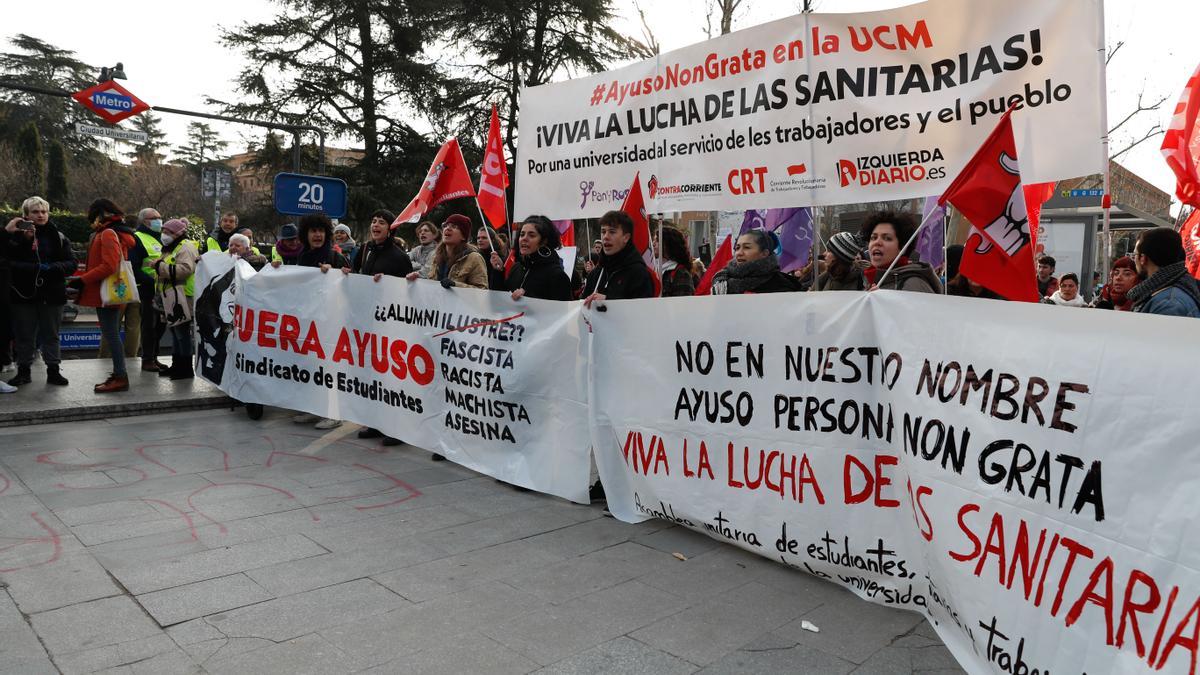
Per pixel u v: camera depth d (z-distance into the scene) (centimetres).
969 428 294
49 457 569
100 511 460
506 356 532
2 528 428
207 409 756
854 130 506
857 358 358
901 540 348
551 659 306
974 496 290
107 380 767
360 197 2914
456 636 323
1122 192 1371
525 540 439
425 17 2972
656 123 605
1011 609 273
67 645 304
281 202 1051
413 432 603
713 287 618
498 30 2962
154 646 306
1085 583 247
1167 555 225
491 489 533
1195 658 215
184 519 453
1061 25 428
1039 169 440
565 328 500
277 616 335
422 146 3081
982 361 292
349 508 484
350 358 648
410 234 3030
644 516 466
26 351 771
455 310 566
